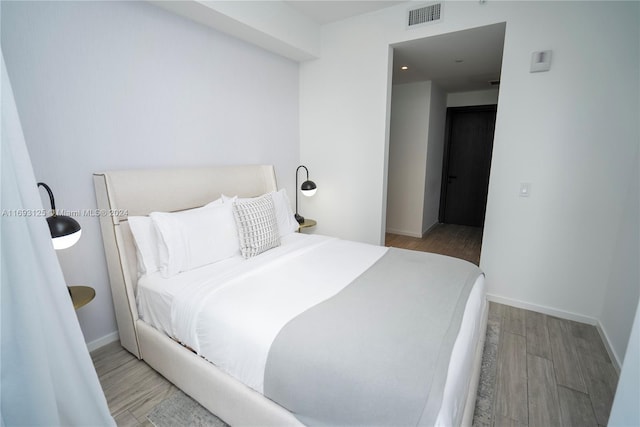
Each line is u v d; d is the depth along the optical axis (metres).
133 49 1.94
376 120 2.97
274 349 1.14
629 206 1.95
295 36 2.82
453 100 5.04
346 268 1.87
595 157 2.10
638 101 1.94
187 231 1.85
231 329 1.28
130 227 1.82
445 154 5.28
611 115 2.02
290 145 3.41
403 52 2.98
